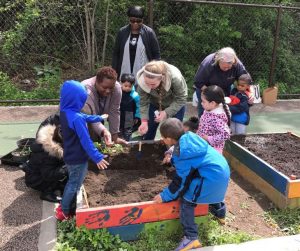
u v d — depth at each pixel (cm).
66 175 407
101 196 381
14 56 959
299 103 875
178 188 334
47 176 403
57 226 363
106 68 385
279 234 372
